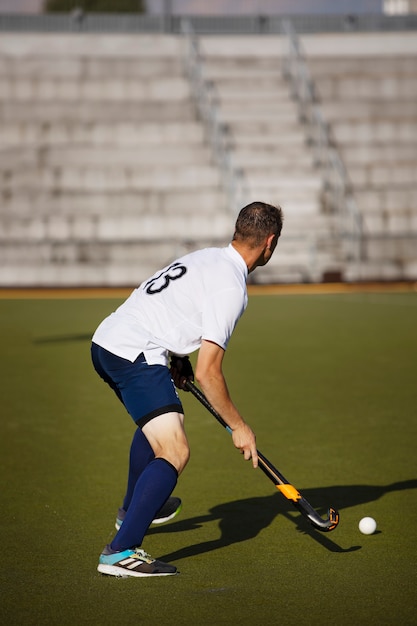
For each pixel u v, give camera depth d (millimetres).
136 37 52188
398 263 40469
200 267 7777
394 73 50750
